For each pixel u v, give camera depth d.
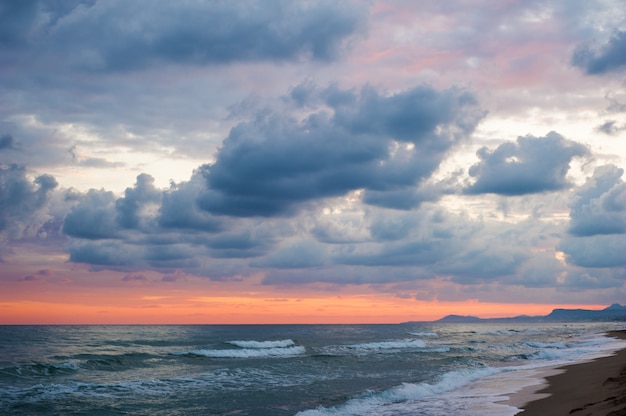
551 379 24.03
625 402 14.72
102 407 18.94
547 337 76.25
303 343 55.16
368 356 40.66
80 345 47.56
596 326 149.50
